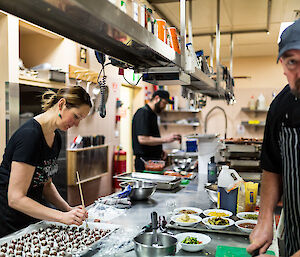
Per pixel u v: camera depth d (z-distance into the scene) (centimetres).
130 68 229
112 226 184
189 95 367
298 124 121
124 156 544
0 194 200
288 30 100
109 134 522
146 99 686
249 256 147
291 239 131
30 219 209
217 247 159
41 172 208
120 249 160
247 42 589
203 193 290
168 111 757
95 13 113
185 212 220
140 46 169
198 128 758
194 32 514
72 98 200
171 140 413
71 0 103
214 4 390
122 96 619
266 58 719
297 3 385
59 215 182
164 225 194
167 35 212
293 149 123
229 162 390
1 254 150
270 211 137
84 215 189
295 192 124
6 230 199
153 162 385
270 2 380
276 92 716
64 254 147
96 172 475
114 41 161
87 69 459
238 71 736
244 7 400
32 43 430
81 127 442
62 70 410
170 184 296
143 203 252
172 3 374
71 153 411
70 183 412
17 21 326
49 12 122
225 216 210
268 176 142
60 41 416
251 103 712
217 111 747
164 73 231
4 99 318
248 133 732
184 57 225
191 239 164
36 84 353
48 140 209
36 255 150
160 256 142
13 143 194
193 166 440
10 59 318
